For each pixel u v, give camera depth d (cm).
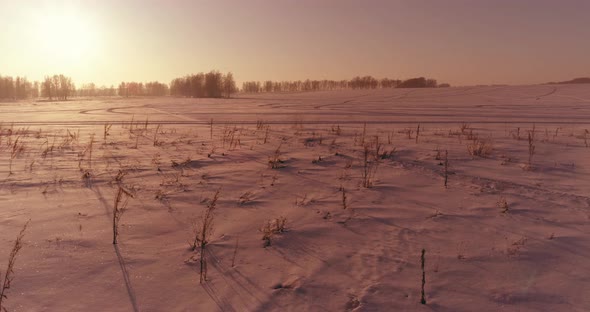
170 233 481
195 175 790
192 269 389
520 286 360
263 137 1409
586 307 324
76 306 319
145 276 372
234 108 4231
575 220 530
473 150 1004
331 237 475
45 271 376
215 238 468
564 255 424
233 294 343
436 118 2636
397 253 431
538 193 659
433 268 396
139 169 844
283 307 324
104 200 613
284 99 7138
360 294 345
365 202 613
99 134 1623
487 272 387
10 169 837
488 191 672
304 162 916
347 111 3516
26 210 559
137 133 1641
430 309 322
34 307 316
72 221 516
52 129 1936
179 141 1316
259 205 598
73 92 14250
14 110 4509
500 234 485
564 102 4775
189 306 323
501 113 3108
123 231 484
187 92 11544
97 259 405
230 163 914
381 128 1862
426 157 963
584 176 775
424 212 568
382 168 852
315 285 360
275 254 426
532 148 1020
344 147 1125
